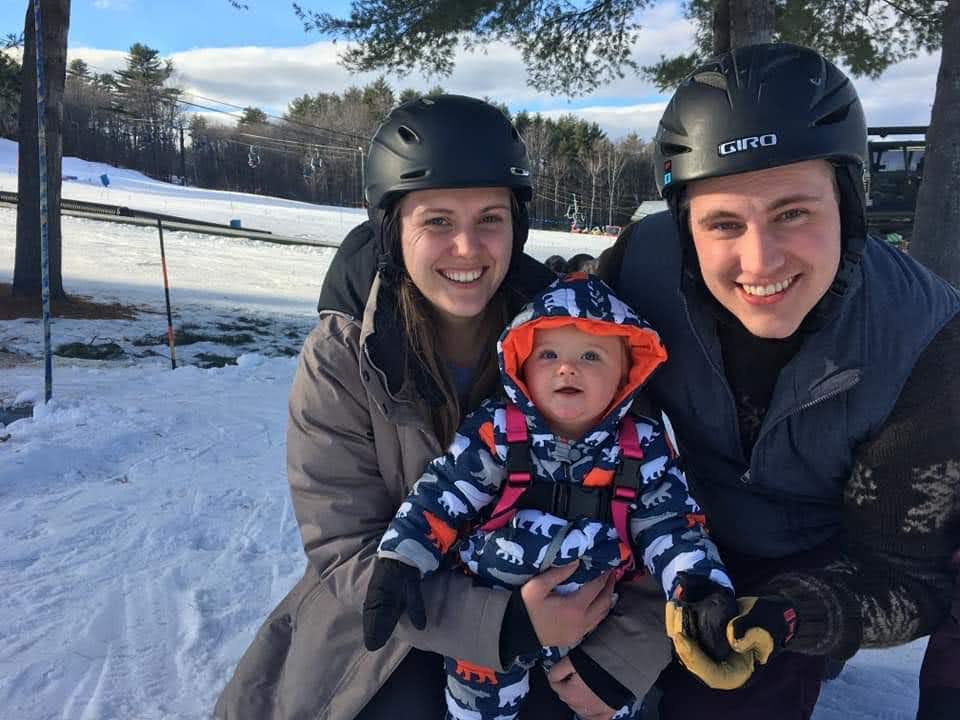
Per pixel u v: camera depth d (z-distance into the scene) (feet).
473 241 5.73
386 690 6.03
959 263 21.95
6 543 10.55
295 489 5.99
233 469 13.76
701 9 34.65
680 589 5.01
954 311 5.50
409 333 5.84
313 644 5.99
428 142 5.65
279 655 6.29
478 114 5.82
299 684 5.97
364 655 5.88
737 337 5.62
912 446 5.30
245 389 19.74
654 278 6.23
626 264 6.50
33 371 21.39
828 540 6.01
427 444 5.92
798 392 5.42
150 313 32.63
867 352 5.34
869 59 33.73
